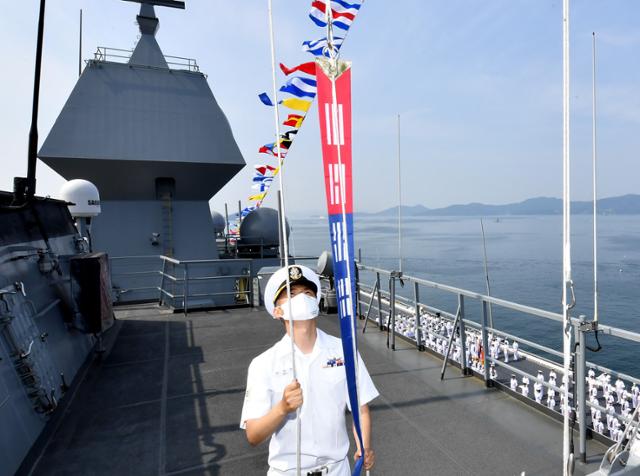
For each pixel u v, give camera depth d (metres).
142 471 3.24
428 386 4.76
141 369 5.47
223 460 3.37
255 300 9.58
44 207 5.76
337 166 1.42
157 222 12.90
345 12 3.55
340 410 1.49
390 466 3.21
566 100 1.78
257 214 17.42
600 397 11.54
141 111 12.27
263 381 1.43
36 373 3.64
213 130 12.98
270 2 1.25
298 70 4.55
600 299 71.56
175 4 12.71
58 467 3.29
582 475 3.05
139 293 12.32
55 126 11.38
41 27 4.03
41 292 4.73
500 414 4.06
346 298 1.43
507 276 104.38
